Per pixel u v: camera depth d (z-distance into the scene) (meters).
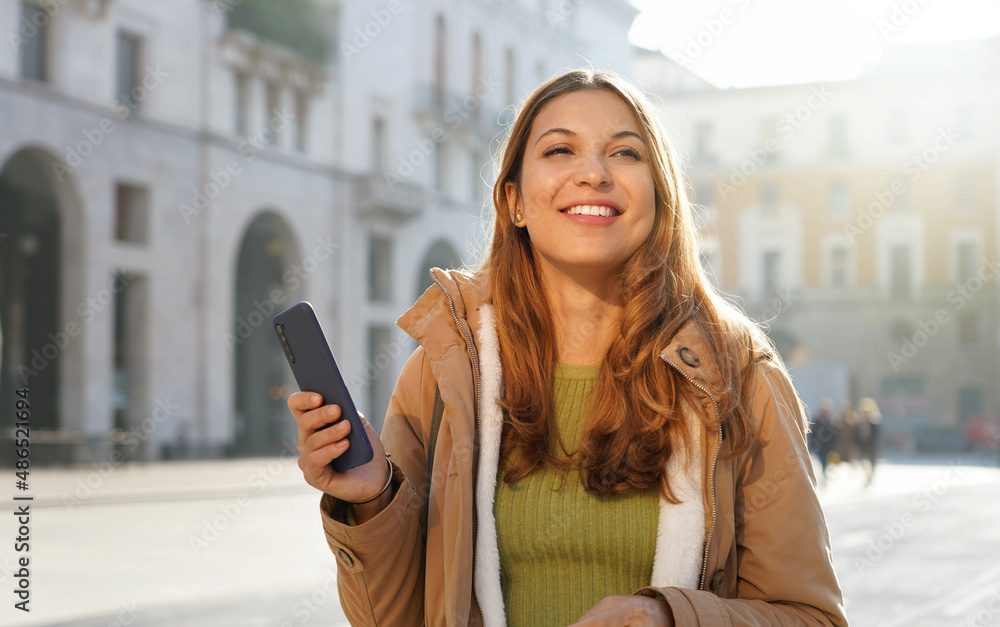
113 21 24.92
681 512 1.35
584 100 1.50
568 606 1.41
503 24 35.28
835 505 15.94
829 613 1.34
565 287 1.53
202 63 27.28
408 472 1.56
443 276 1.55
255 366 34.22
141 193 26.09
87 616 6.46
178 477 20.45
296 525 12.16
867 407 21.05
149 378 26.17
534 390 1.46
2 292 27.44
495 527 1.43
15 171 25.25
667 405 1.37
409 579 1.45
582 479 1.40
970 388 45.88
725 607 1.24
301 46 29.31
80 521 12.42
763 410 1.41
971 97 46.12
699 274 1.54
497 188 1.60
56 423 25.78
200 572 8.44
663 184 1.50
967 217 46.22
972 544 10.74
